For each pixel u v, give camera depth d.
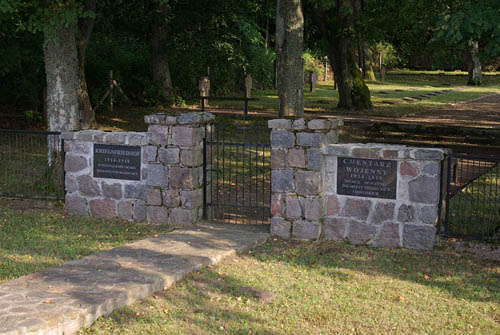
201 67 29.80
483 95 34.06
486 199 10.59
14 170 13.47
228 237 8.49
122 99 25.22
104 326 5.56
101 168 9.83
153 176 9.44
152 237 8.45
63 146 10.58
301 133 8.38
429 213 8.00
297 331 5.59
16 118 20.17
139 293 6.20
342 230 8.52
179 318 5.80
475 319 5.95
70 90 11.99
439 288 6.79
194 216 9.45
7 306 5.60
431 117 22.69
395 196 8.14
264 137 17.61
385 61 51.25
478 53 14.04
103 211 9.91
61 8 11.05
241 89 34.69
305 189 8.46
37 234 8.82
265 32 40.34
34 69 21.17
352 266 7.51
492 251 7.87
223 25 26.98
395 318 5.93
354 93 24.56
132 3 24.25
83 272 6.75
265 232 8.88
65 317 5.36
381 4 22.16
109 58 26.00
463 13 9.78
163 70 26.30
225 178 12.81
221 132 18.20
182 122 9.12
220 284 6.75
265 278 7.00
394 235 8.21
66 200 10.16
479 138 17.14
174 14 25.12
